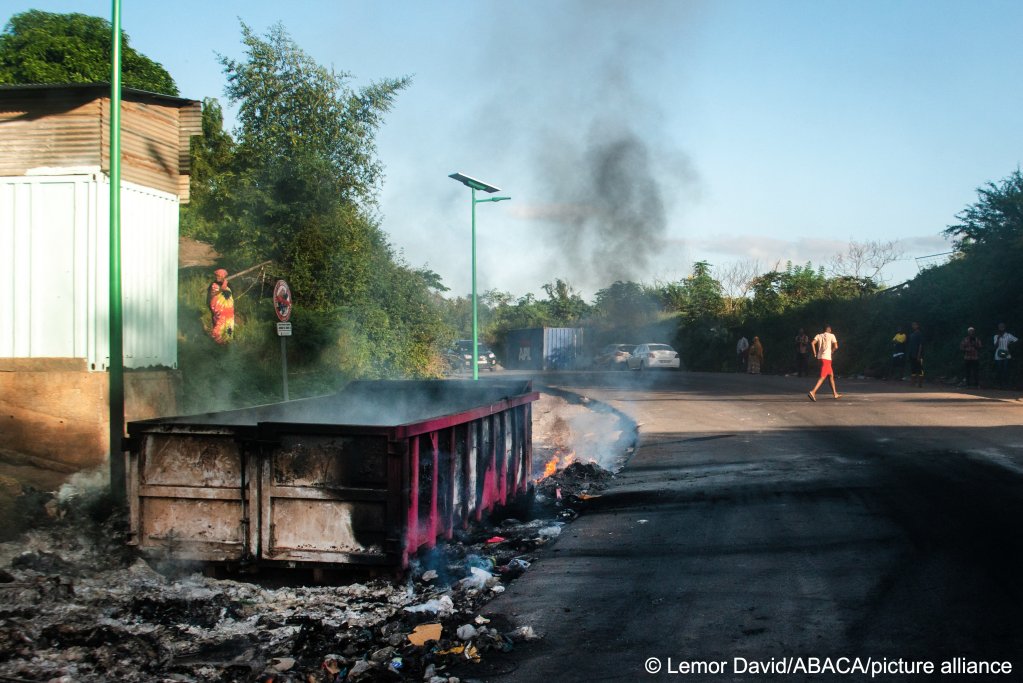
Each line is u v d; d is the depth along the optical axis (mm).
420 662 4762
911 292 31797
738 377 35750
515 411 9617
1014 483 9430
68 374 10969
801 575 6273
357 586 6316
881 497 8969
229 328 16531
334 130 24719
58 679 4496
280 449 6309
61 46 27203
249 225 21641
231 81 25125
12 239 11266
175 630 5402
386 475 6164
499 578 6758
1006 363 24000
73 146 11367
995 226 27406
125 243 11844
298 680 4520
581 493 10383
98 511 8508
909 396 22047
